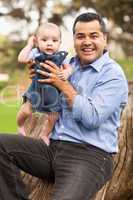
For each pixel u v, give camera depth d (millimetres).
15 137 3961
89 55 3969
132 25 24531
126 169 4586
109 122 3924
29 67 4102
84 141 3861
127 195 4762
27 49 4141
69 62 4109
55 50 4098
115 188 4629
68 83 3840
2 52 25938
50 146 4012
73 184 3656
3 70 25250
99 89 3883
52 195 3717
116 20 24094
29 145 3955
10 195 3729
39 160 3947
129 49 25984
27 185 4305
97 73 3939
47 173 3992
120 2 23500
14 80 20203
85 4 23797
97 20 3986
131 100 4656
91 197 3729
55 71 3854
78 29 3990
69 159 3834
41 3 25453
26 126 4633
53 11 25297
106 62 3982
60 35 4148
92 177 3729
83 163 3783
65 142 3916
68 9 25016
